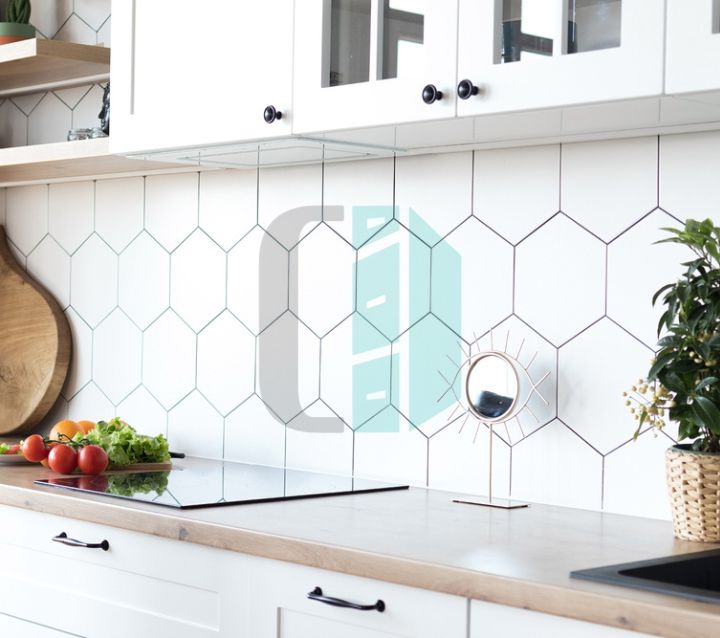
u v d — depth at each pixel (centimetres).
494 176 216
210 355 268
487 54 172
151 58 228
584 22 164
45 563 211
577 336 204
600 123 183
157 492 210
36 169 278
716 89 150
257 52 206
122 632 195
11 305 308
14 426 302
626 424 198
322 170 246
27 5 289
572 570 147
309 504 202
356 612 160
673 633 125
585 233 204
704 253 170
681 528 172
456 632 148
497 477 214
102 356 293
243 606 175
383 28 188
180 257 275
